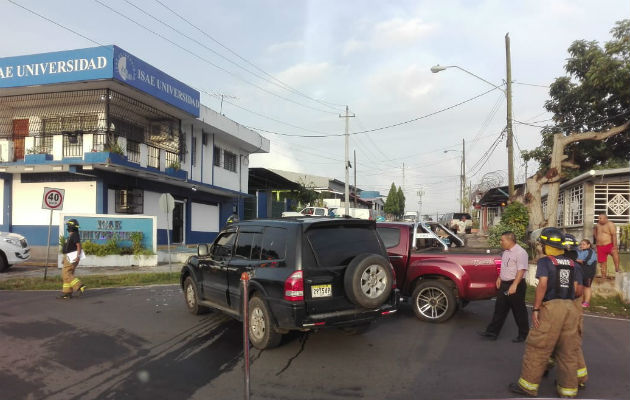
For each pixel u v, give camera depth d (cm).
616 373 519
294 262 561
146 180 1936
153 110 1867
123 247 1586
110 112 1736
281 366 538
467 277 746
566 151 2186
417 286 775
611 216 1656
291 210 3547
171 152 1970
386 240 815
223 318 781
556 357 452
